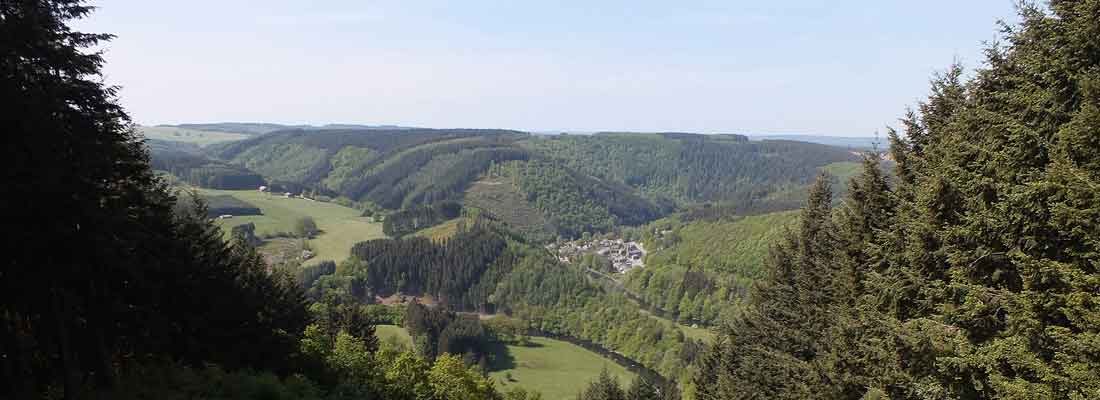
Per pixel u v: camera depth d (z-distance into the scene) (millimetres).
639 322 154125
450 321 143625
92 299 19484
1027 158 13414
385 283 192250
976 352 14367
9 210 14445
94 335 20438
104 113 17484
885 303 18734
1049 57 12984
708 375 49594
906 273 17000
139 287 20922
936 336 15125
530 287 188500
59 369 20594
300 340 40656
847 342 20359
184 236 30141
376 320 149500
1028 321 12258
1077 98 12703
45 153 15219
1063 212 11234
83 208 15922
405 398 41406
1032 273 12188
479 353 135250
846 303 22562
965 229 14562
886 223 20750
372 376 41094
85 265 16766
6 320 18203
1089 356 10844
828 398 21703
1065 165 11383
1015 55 14727
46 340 20094
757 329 35094
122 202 18922
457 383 49312
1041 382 12625
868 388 19656
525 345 155250
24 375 18625
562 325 174500
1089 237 11141
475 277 195625
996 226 13484
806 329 27016
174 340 27344
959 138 15875
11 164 14742
